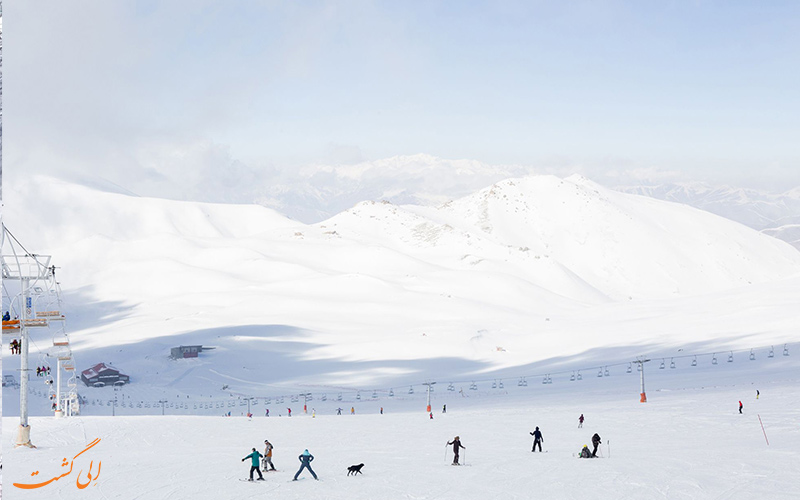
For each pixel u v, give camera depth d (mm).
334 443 63969
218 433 71625
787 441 54250
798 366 149375
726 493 36281
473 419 85125
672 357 186500
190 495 37906
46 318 56469
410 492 38781
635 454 50719
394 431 74250
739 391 104125
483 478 42562
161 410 146500
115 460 50688
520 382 164625
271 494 38312
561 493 37844
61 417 81938
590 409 90812
